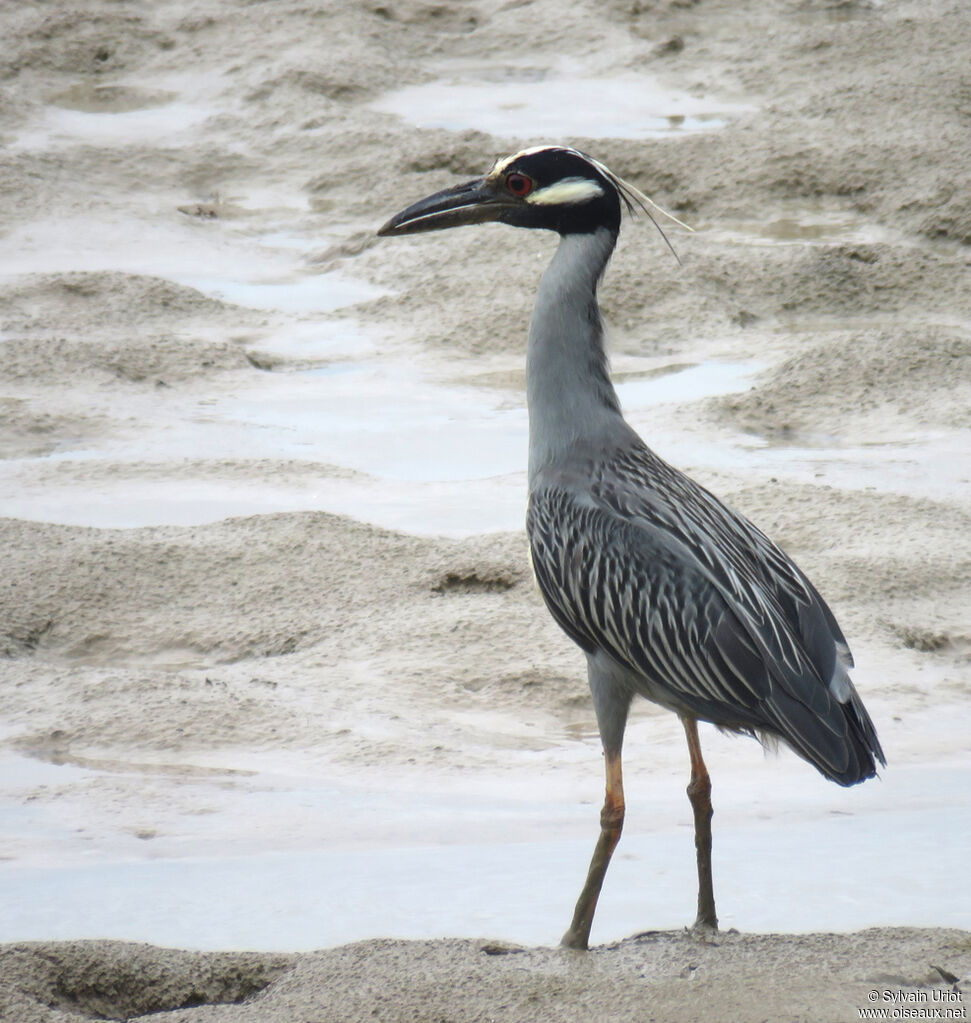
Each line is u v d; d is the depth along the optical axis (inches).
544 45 1327.5
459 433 736.3
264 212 1077.8
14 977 304.8
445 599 552.7
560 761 442.0
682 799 412.8
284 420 754.2
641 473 360.5
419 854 377.4
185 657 527.2
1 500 651.5
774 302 896.9
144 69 1301.7
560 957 304.2
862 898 337.4
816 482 653.3
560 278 376.5
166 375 804.6
